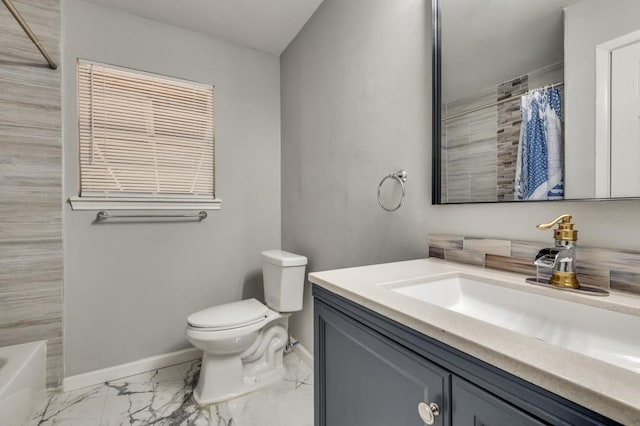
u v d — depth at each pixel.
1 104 1.53
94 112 1.79
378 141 1.39
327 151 1.78
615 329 0.57
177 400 1.59
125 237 1.87
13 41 1.56
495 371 0.42
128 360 1.87
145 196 1.92
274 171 2.39
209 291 2.14
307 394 1.64
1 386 1.23
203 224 2.12
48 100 1.64
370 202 1.44
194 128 2.10
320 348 0.88
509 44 0.89
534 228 0.83
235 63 2.24
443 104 1.08
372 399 0.68
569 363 0.38
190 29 2.07
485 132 0.95
